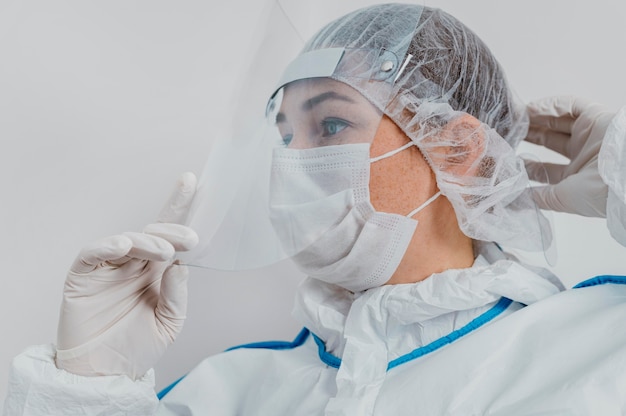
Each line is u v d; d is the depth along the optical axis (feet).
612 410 2.69
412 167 3.21
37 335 4.49
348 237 3.13
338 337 3.53
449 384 3.01
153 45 4.60
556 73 4.55
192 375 3.91
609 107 4.49
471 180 3.22
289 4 3.52
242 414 3.79
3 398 4.47
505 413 2.81
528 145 4.52
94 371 3.10
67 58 4.47
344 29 3.30
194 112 4.64
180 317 3.26
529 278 3.33
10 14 4.39
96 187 4.54
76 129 4.50
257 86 3.14
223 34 4.66
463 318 3.29
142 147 4.60
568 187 3.65
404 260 3.28
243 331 4.83
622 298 3.28
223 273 4.79
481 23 4.61
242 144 2.98
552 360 2.95
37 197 4.46
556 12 4.50
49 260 4.49
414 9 3.41
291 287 4.84
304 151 3.03
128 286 3.18
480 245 3.62
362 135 3.12
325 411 3.07
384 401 3.06
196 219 2.87
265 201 2.90
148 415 3.21
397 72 3.13
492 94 3.50
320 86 3.14
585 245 4.42
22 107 4.42
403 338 3.33
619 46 4.42
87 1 4.49
